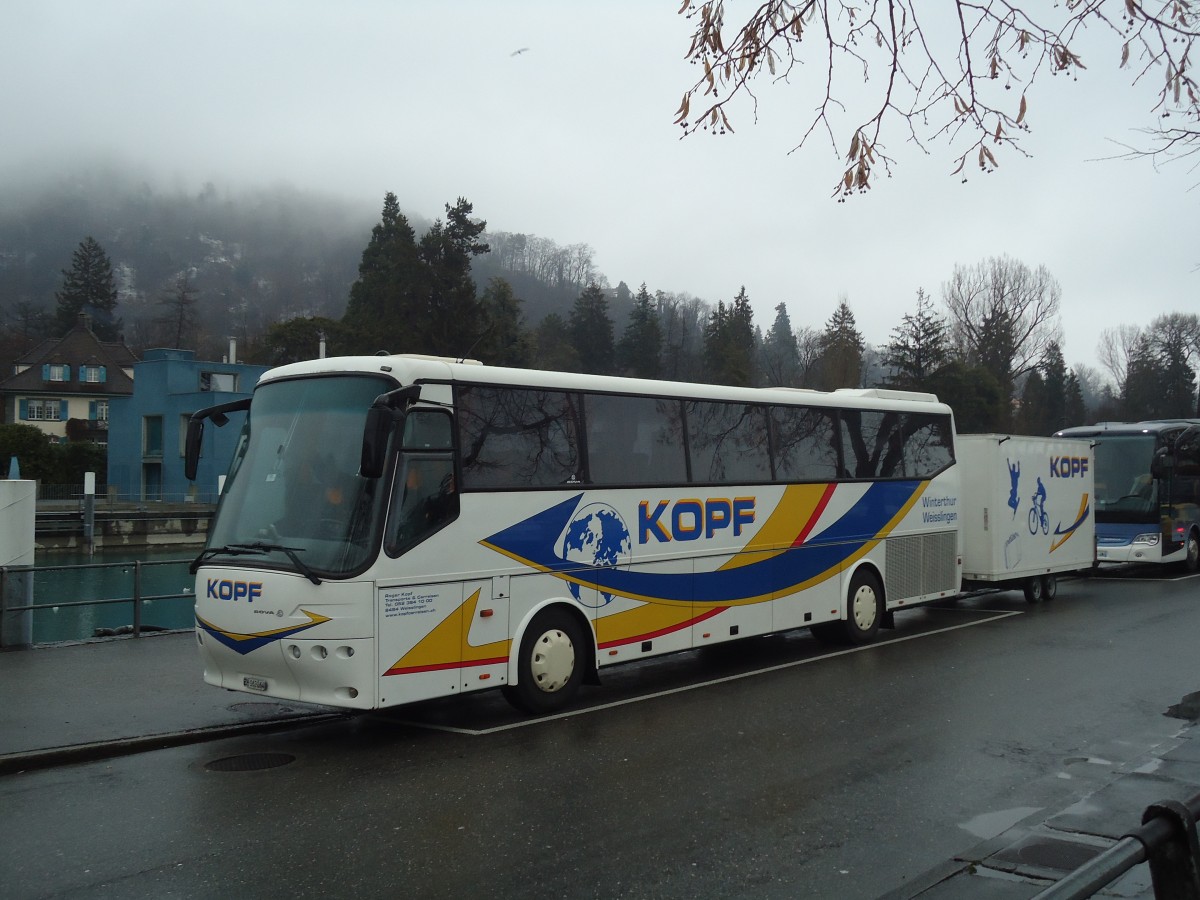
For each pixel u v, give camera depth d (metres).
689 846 6.41
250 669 8.98
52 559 44.59
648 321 73.38
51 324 115.12
